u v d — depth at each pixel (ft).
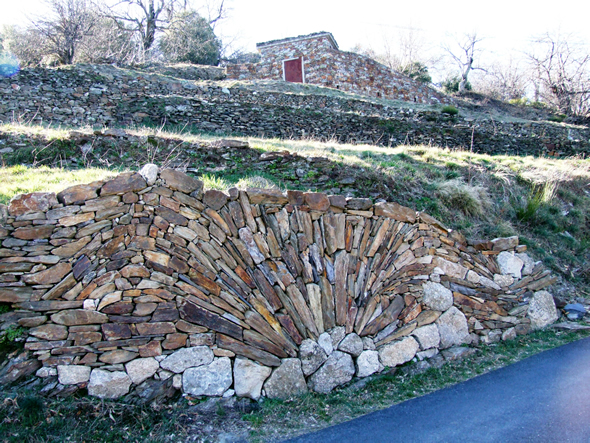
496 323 19.38
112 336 12.17
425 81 96.99
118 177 12.83
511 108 89.97
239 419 12.60
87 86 43.01
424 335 17.29
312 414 13.41
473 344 18.63
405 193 26.07
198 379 12.84
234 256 14.15
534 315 20.43
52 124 38.75
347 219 16.53
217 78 70.54
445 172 30.32
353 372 15.42
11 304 11.53
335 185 26.09
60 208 12.16
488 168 33.83
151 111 41.37
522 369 16.61
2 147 23.82
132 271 12.63
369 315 16.30
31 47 68.08
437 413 13.62
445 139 48.91
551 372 16.14
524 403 13.93
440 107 74.84
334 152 31.99
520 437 11.98
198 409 12.47
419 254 17.95
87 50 70.90
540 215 27.86
